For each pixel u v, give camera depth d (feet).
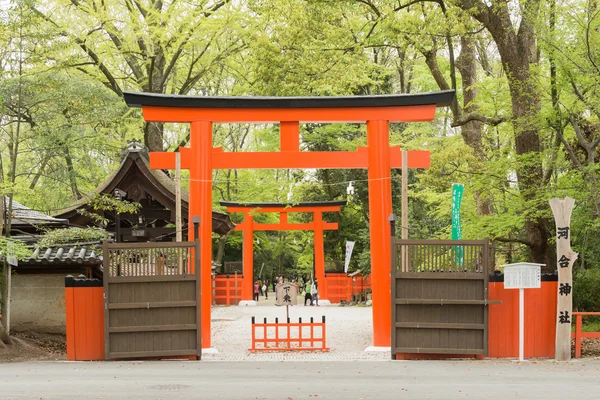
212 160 58.44
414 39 70.49
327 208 130.82
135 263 51.60
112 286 51.11
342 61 76.38
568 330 51.83
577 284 69.77
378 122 58.44
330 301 135.33
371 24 78.33
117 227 79.36
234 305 130.31
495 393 34.73
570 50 56.39
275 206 130.00
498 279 53.62
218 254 151.43
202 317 56.34
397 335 52.47
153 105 57.36
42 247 62.59
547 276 53.72
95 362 50.85
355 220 149.69
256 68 75.56
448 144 100.12
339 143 132.05
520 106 65.72
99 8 98.89
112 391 35.14
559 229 52.24
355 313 102.32
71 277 52.54
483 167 72.08
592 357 53.98
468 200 79.92
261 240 163.43
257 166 58.54
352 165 58.85
